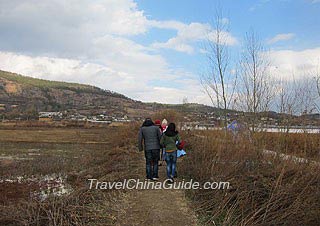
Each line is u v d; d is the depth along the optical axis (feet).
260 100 40.81
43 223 23.75
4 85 442.50
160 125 45.60
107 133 154.61
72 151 90.12
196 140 49.24
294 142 30.07
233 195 25.31
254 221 22.59
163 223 23.66
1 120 250.98
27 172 54.44
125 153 65.51
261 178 25.58
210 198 26.99
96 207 26.48
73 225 23.15
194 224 23.63
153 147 36.14
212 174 29.37
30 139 130.62
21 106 359.66
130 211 26.12
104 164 53.31
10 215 25.67
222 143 34.45
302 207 21.95
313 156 27.61
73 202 26.76
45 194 36.86
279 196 22.76
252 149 30.25
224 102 45.01
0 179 48.52
